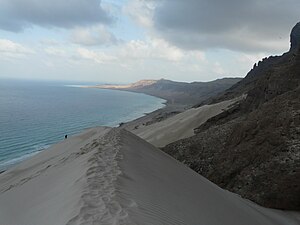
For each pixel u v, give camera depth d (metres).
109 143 15.38
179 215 7.71
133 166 11.23
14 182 17.12
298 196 16.12
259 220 12.48
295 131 18.83
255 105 35.03
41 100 159.38
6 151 50.19
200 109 49.44
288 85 29.98
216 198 12.16
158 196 8.60
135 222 5.91
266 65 82.19
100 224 5.58
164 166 13.76
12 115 96.06
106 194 7.25
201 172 22.48
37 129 73.19
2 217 9.88
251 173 18.53
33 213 8.38
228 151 22.09
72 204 6.91
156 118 80.06
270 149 18.86
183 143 28.61
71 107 130.62
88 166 10.43
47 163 19.11
